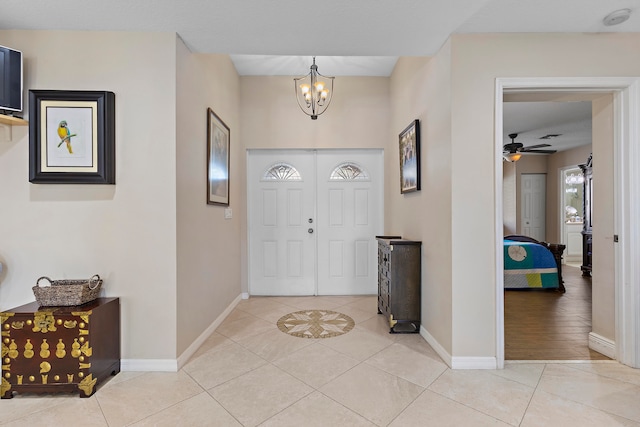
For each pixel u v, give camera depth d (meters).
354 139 3.83
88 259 2.05
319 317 3.08
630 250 2.05
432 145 2.41
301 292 3.92
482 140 2.07
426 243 2.53
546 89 2.12
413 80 2.87
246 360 2.18
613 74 2.07
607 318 2.24
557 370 2.03
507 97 2.27
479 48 2.07
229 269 3.27
